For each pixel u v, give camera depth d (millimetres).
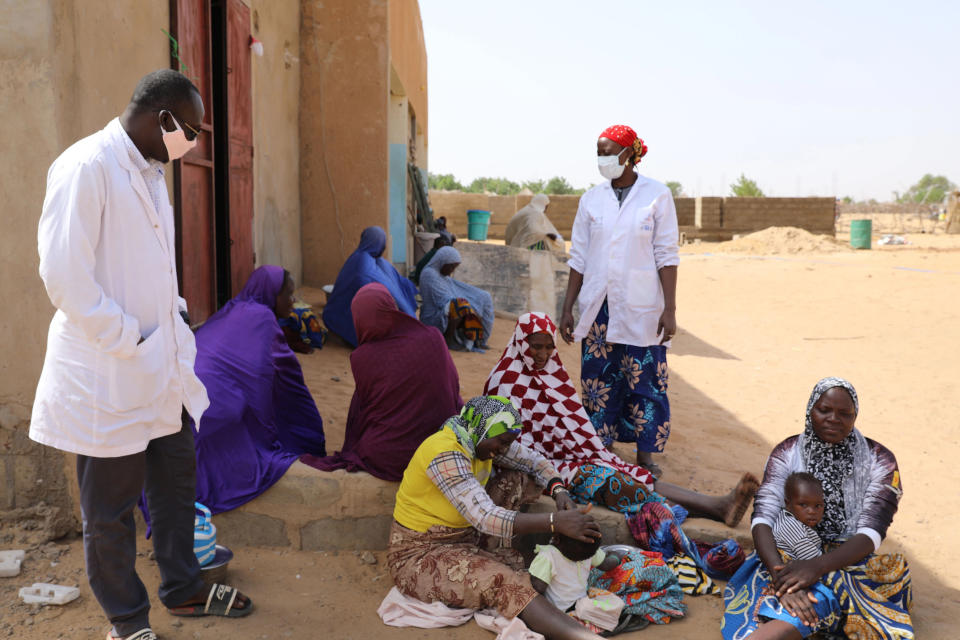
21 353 3785
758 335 11227
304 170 9312
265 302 5031
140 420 2875
